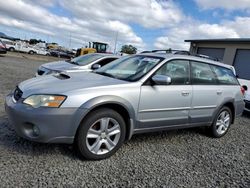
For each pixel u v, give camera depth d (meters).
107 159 3.68
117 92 3.66
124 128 3.79
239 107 5.65
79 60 8.59
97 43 29.73
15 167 3.15
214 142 5.05
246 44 16.42
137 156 3.90
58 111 3.24
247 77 16.20
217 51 19.03
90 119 3.44
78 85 3.58
